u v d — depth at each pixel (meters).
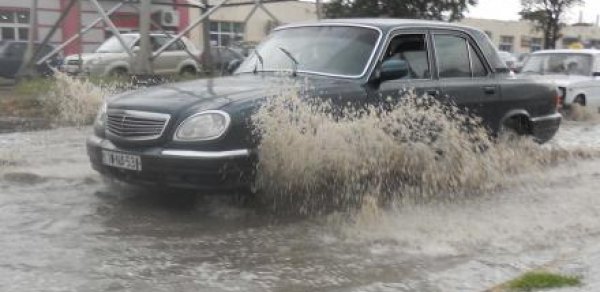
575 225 5.57
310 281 4.18
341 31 6.74
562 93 13.57
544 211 6.00
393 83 6.29
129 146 5.45
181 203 5.81
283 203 5.65
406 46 6.65
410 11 19.91
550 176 7.53
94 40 30.89
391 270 4.40
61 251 4.57
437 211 5.85
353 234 5.12
